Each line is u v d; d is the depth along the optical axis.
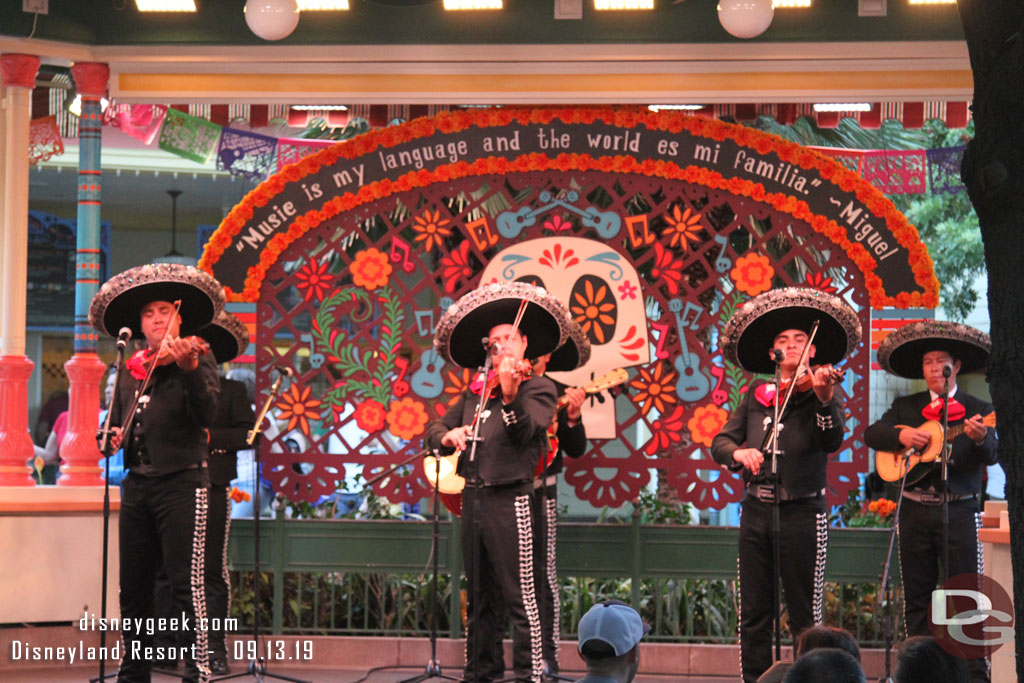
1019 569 5.31
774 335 9.48
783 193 10.88
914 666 4.69
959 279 17.42
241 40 10.55
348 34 10.58
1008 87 5.25
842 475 10.73
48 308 17.59
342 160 11.07
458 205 11.66
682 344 10.90
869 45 10.25
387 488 10.91
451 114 10.99
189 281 8.98
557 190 11.18
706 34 10.39
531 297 8.96
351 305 11.12
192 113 11.61
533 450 8.48
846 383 11.20
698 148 10.89
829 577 10.62
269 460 10.97
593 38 10.45
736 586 10.84
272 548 10.91
